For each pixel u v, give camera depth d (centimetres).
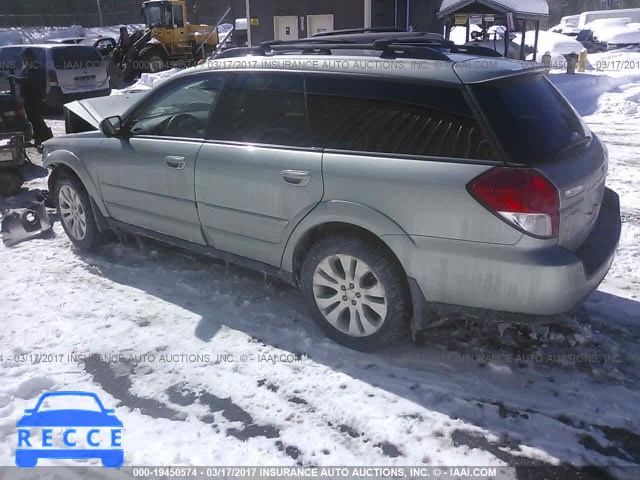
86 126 571
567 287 290
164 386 326
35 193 670
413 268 315
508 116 303
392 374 331
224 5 5209
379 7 1572
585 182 310
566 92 1362
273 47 407
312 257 354
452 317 324
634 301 409
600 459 269
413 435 286
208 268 470
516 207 283
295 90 362
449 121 308
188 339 371
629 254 488
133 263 485
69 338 373
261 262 391
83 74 1406
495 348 355
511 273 292
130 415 304
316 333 374
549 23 5659
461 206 295
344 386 322
